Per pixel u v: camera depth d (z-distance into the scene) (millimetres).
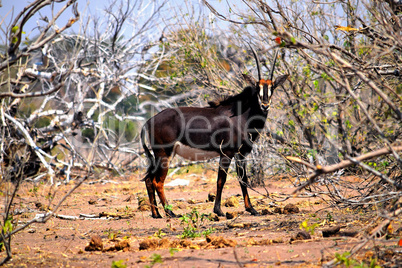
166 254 4871
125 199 11453
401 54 5746
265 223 6965
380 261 3924
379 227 4125
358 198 7508
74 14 4387
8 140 11539
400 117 3959
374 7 5312
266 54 10836
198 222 7363
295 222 6684
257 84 8531
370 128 5641
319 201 8547
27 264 4715
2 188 6879
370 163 6500
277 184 11797
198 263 4344
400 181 6000
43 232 7121
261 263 4227
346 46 6785
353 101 6000
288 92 9594
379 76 5773
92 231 7113
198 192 12156
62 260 4859
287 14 7312
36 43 4387
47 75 10758
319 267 3898
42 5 4258
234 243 5223
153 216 8359
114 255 5039
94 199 11430
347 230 5312
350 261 3666
